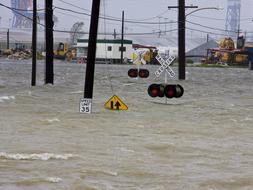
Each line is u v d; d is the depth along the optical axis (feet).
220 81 242.17
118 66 437.58
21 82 189.98
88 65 105.09
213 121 93.66
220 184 46.06
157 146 64.85
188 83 215.10
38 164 51.29
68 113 97.09
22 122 82.69
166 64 128.88
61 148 60.80
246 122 93.25
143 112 103.96
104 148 62.08
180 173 49.98
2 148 59.16
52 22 176.35
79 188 42.75
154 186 44.50
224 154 61.00
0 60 554.87
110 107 106.52
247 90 185.68
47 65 177.17
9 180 44.37
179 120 93.25
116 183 45.01
